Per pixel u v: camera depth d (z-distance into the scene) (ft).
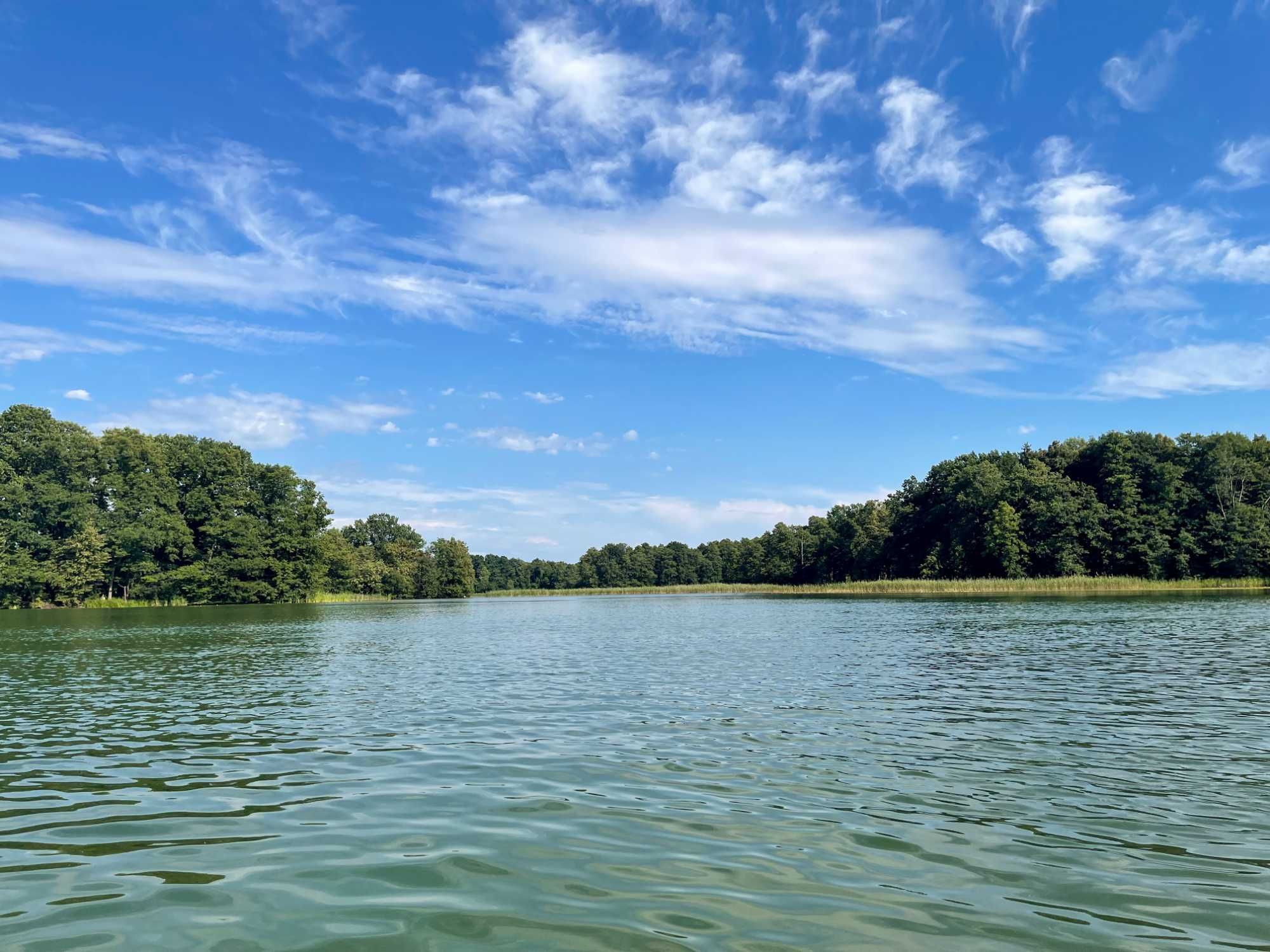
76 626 193.16
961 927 23.06
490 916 23.98
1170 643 104.22
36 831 32.86
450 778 40.81
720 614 219.00
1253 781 38.83
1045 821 32.86
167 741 52.29
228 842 31.27
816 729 52.24
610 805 35.55
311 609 294.25
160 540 319.47
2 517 307.17
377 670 93.56
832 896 25.30
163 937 22.75
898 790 37.58
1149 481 353.51
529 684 77.25
